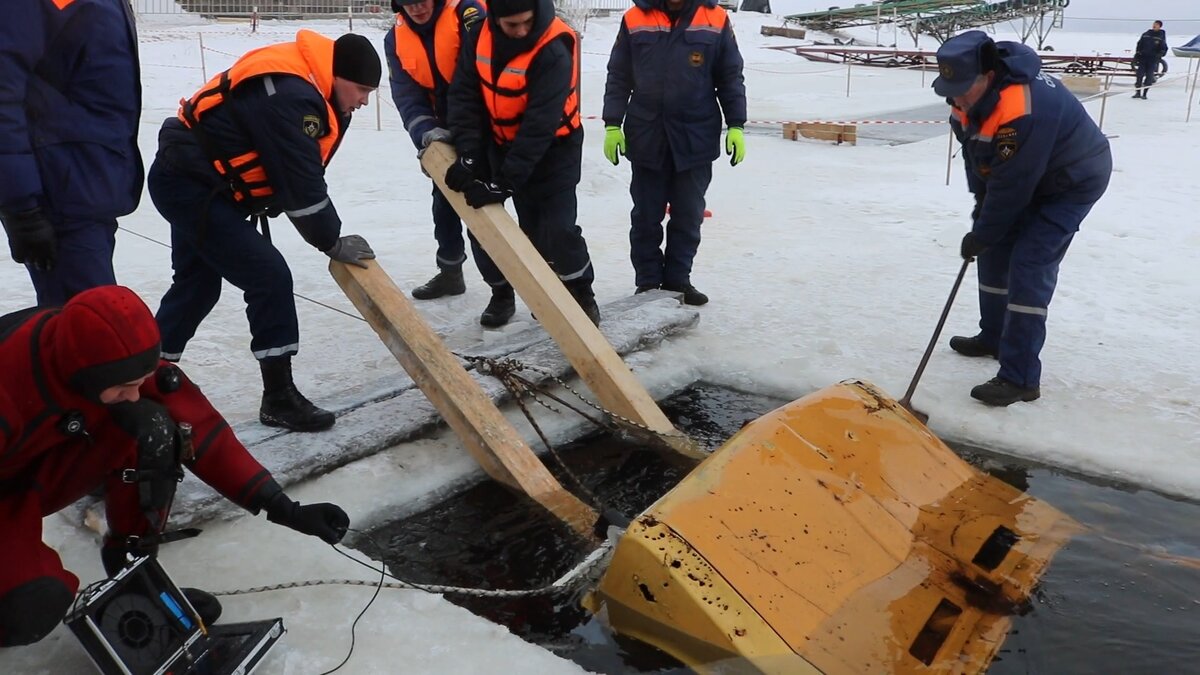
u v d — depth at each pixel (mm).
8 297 5316
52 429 2027
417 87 4652
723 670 2213
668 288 5477
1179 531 3057
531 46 4023
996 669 2191
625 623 2420
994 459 3660
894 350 4680
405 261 6488
